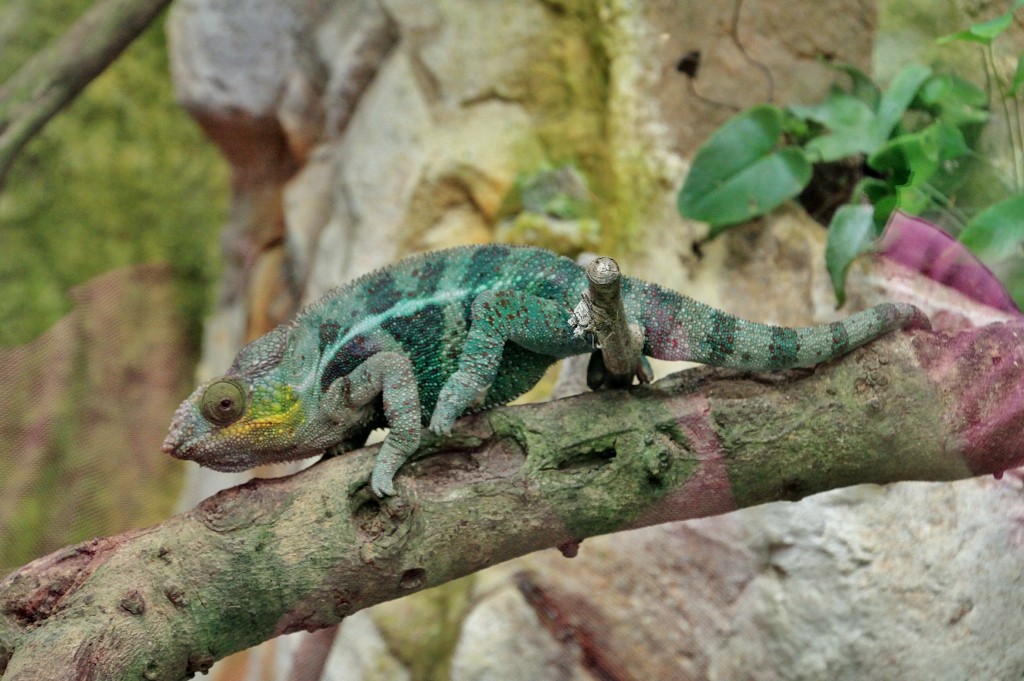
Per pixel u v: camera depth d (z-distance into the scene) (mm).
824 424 2006
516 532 1913
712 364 2045
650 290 2061
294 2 3371
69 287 2164
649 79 3514
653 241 3363
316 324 2043
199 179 2701
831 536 2418
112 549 1781
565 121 3602
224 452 1955
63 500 1896
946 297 2355
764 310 3092
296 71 3414
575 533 1959
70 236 2256
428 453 1952
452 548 1888
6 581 1726
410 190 3512
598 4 3623
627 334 1874
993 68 2504
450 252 2127
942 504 2387
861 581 2371
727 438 1979
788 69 3336
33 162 2252
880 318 2057
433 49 3619
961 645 2320
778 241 3170
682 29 3498
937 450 2033
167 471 2090
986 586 2316
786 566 2430
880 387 2029
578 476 1941
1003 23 2393
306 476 1908
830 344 2029
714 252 3242
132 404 2068
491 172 3521
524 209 3514
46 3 2271
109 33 2221
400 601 2580
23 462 1890
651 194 3422
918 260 2473
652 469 1934
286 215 3436
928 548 2377
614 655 2463
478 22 3639
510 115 3615
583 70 3639
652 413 1999
